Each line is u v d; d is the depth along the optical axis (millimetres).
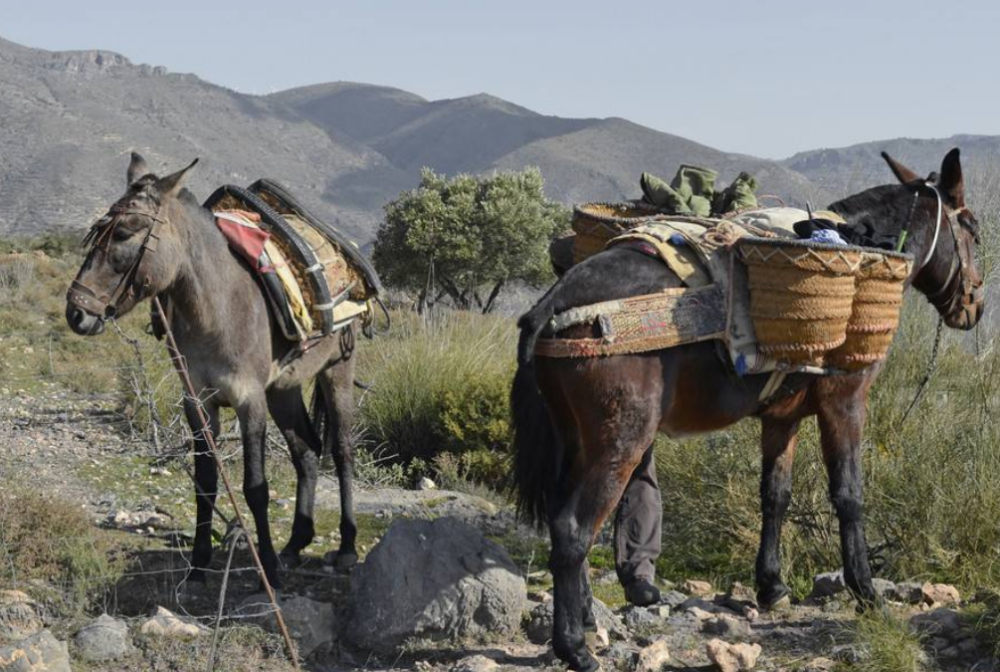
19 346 17453
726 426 5867
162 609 5965
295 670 5574
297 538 7629
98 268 6066
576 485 5371
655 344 5316
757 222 6133
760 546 6582
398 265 41031
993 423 8023
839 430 6113
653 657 5551
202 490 6707
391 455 11742
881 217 6555
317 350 7277
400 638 5859
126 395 12656
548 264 41594
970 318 7039
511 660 5668
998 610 5805
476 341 13219
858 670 5438
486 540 6188
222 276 6406
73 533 7008
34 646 5086
